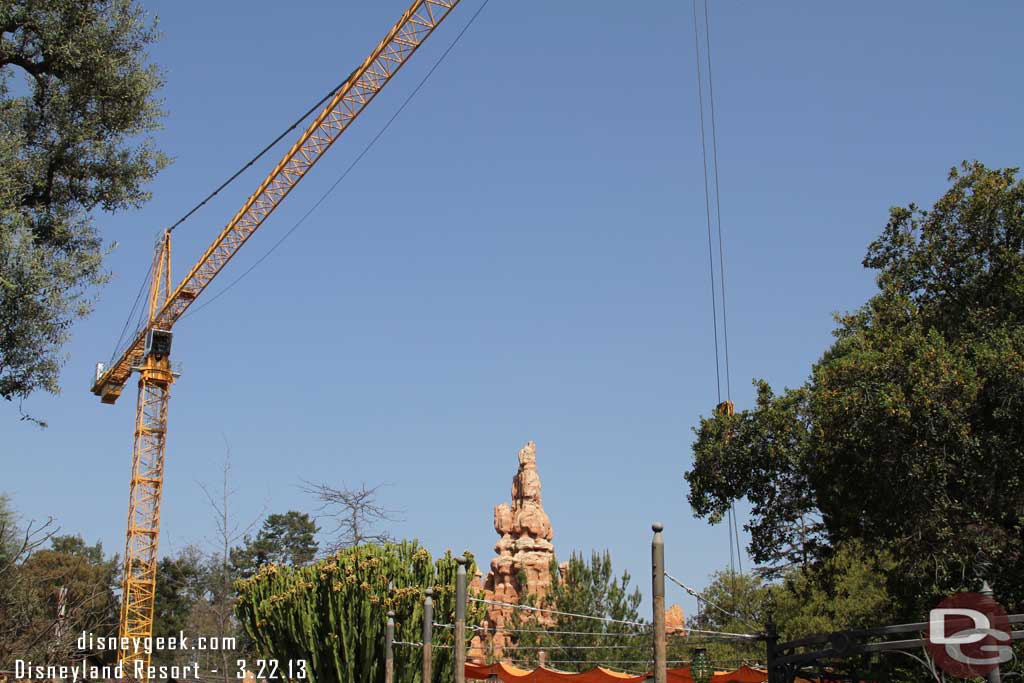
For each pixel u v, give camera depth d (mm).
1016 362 25938
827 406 28547
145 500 97250
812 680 28109
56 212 23219
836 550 35438
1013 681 25438
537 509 59000
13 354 20906
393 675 34000
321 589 37656
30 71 23031
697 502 33531
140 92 23547
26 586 19656
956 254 31656
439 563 37844
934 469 26453
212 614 58250
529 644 45094
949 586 28844
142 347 104062
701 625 68188
